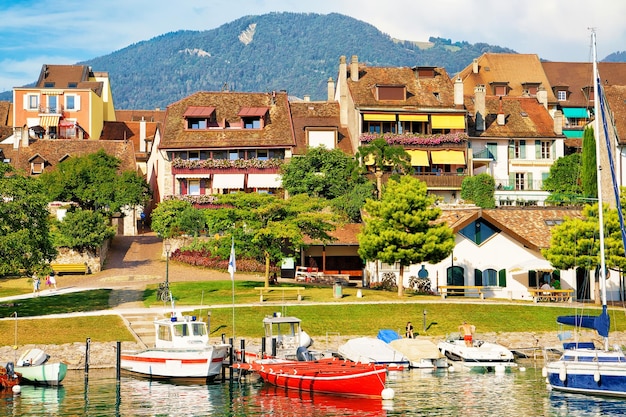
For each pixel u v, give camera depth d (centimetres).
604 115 6625
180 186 11844
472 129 12500
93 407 5444
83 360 6831
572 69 16200
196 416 5216
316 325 7506
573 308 8306
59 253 9794
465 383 6206
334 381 5762
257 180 11706
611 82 16100
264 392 5947
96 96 14888
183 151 11969
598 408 5391
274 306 7831
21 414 5256
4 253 7425
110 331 7188
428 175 11819
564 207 10181
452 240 8462
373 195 10856
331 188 11319
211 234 10069
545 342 7594
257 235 8562
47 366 6128
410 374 6631
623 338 7706
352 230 10488
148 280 9381
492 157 12456
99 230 9956
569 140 13262
